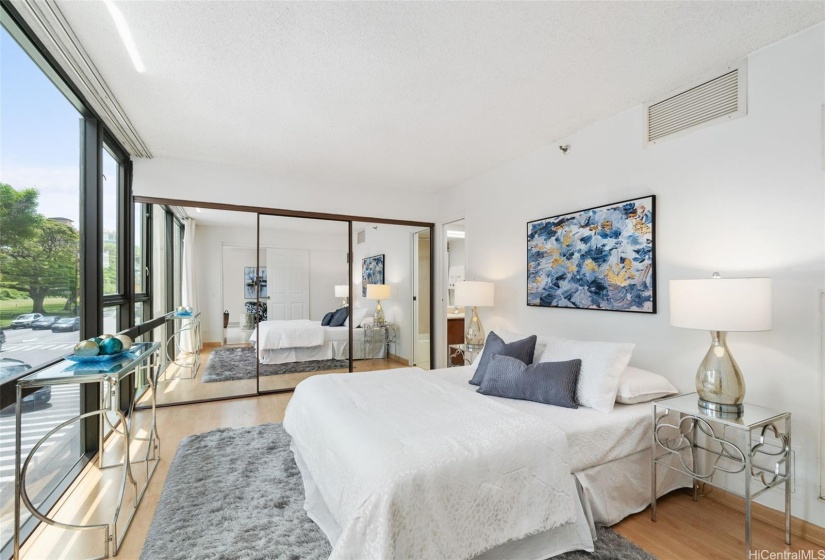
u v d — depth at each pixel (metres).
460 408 2.11
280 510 2.04
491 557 1.62
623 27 1.94
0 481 1.72
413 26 1.94
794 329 1.98
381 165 4.14
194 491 2.21
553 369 2.37
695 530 1.96
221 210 4.23
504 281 4.07
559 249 3.36
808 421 1.93
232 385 4.39
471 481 1.56
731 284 1.82
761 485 2.07
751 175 2.15
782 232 2.03
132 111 2.84
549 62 2.25
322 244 4.77
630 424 2.10
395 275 5.21
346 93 2.61
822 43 1.90
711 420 1.84
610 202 2.95
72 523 1.97
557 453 1.78
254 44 2.08
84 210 2.67
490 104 2.77
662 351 2.59
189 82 2.46
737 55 2.18
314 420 2.18
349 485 1.59
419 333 5.35
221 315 4.41
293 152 3.74
